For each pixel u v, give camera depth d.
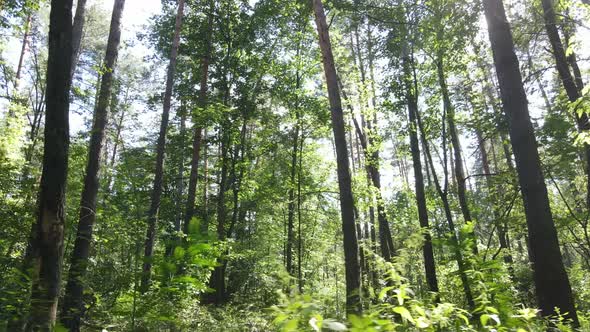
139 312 3.18
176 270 2.50
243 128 20.02
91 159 8.99
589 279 15.54
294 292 1.89
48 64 4.61
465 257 3.12
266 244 22.64
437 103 15.27
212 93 20.47
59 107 4.48
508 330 2.35
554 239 6.25
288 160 19.55
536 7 11.48
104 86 9.86
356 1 13.09
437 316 2.22
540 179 6.50
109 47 10.20
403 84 14.79
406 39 14.14
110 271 4.50
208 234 2.47
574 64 12.00
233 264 21.45
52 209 4.20
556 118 13.27
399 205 18.91
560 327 3.78
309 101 17.72
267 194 20.14
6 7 10.74
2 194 7.82
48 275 3.95
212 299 16.75
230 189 20.81
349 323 1.84
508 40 7.05
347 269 7.63
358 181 18.45
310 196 21.92
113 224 8.04
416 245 3.10
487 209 17.58
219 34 19.95
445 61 14.69
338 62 20.23
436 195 18.81
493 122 13.57
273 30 20.52
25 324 3.32
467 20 12.12
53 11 4.71
